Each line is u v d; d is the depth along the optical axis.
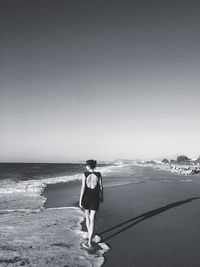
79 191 18.92
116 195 15.52
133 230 7.73
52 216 9.92
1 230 7.78
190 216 9.59
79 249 6.08
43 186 23.41
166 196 14.96
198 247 6.23
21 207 12.94
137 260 5.44
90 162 6.61
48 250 5.99
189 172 41.19
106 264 5.23
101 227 8.11
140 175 38.84
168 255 5.71
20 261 5.31
